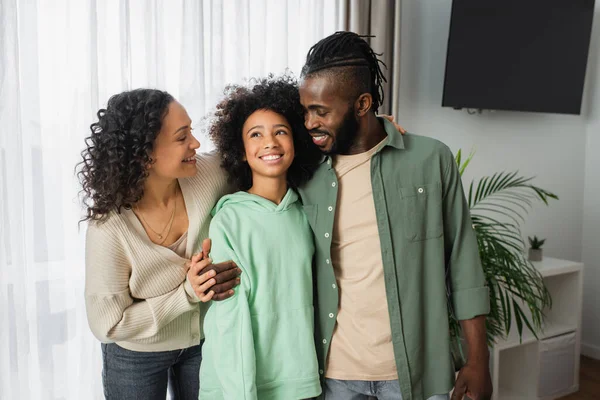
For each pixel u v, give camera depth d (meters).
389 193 1.24
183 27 1.78
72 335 1.69
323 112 1.15
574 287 2.73
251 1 1.97
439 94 2.66
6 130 1.52
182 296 1.18
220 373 1.13
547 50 2.72
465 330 1.31
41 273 1.61
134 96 1.15
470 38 2.49
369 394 1.26
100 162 1.14
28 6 1.54
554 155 3.18
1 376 1.55
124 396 1.30
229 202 1.25
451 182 1.30
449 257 1.34
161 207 1.26
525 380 2.62
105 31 1.65
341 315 1.26
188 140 1.20
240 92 1.28
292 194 1.26
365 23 2.23
